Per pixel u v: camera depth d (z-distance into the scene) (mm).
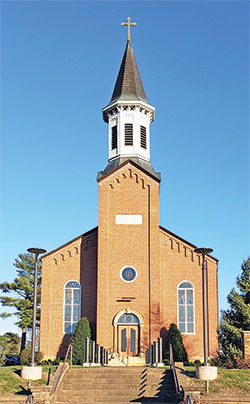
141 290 40469
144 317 39875
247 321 42062
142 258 41188
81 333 39000
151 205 42344
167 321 41469
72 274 43219
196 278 42438
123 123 46281
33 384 26828
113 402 24781
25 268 63781
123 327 39906
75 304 42562
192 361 40344
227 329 42250
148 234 41719
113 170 43156
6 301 60875
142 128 46719
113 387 27031
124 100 46344
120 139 45906
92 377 28422
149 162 46375
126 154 45438
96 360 37312
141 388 26844
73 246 43781
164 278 42469
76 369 29141
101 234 41562
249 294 44500
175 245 43156
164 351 38719
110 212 42250
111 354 38875
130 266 41031
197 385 25875
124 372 28891
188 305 41875
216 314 41562
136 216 42156
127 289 40531
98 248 41312
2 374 27750
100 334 39281
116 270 40969
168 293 42125
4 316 60938
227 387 25844
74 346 38469
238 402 23172
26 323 60062
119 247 41469
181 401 23656
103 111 47625
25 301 60719
